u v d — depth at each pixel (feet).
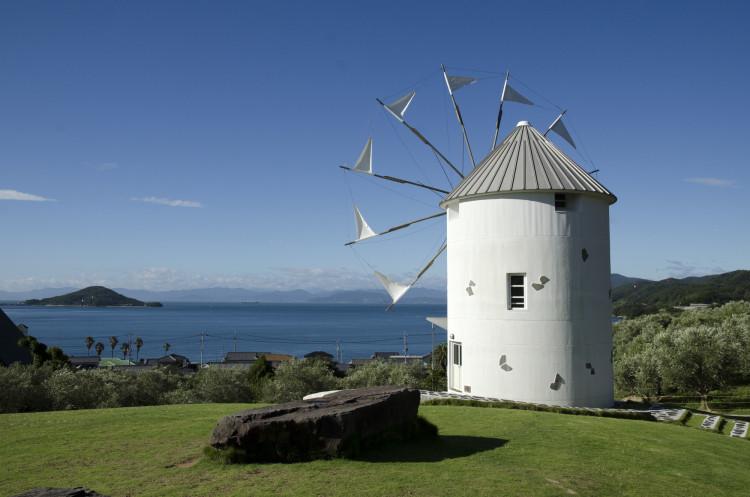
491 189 85.51
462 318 88.99
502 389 82.58
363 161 102.99
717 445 58.49
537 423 60.64
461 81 107.24
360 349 625.82
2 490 36.06
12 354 179.11
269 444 41.42
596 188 85.97
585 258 84.43
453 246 92.94
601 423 63.87
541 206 83.76
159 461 42.42
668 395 177.88
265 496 33.76
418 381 198.18
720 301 435.53
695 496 39.58
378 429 45.70
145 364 422.00
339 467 39.78
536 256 83.05
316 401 47.03
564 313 82.07
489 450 47.73
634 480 41.86
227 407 71.56
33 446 48.16
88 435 52.65
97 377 134.21
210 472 38.78
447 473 39.70
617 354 208.23
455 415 64.75
